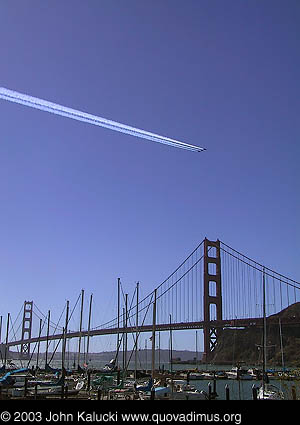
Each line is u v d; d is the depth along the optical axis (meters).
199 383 87.44
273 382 89.00
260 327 169.12
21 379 67.06
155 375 75.31
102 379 60.69
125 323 87.38
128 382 64.19
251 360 169.00
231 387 79.62
